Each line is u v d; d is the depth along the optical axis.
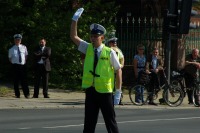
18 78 47.12
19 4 57.47
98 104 22.34
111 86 22.28
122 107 43.69
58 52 57.00
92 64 22.19
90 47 22.42
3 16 58.34
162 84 47.84
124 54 57.81
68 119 35.72
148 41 57.59
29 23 56.88
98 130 30.81
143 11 60.34
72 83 56.88
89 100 22.31
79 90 54.62
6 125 32.41
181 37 58.19
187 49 59.09
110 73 22.25
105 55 22.25
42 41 47.38
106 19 57.62
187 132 30.53
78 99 47.69
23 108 41.59
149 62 45.28
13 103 43.72
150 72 45.22
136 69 45.41
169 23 44.91
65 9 58.94
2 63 58.38
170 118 37.31
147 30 57.84
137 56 45.44
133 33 57.78
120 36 58.09
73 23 22.55
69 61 57.34
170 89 45.59
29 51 57.34
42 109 41.59
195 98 45.91
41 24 57.44
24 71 47.22
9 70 58.16
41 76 47.62
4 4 58.00
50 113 39.00
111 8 57.72
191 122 35.28
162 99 45.78
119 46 58.00
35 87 47.56
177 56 58.16
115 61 22.31
